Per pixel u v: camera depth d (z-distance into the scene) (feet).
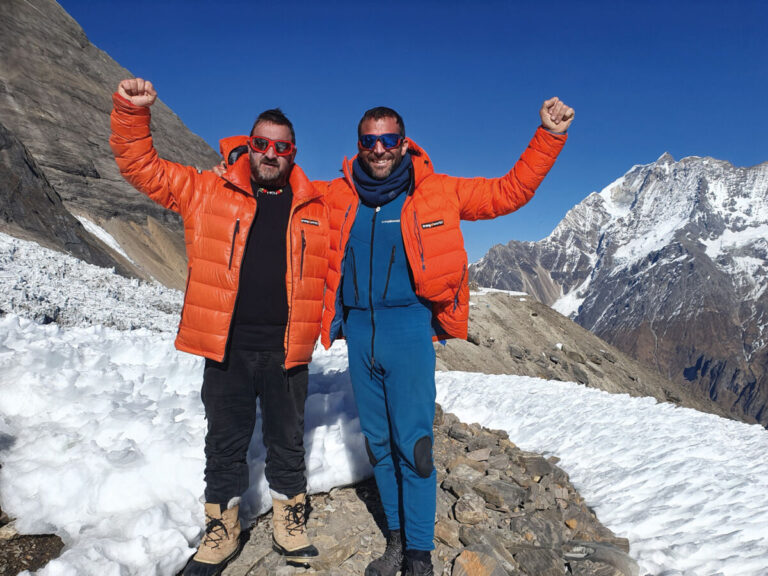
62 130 131.03
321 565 8.36
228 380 7.88
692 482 13.16
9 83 128.67
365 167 8.32
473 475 12.17
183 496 8.81
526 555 9.19
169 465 9.05
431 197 8.24
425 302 8.51
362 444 11.44
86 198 123.13
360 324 8.52
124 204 131.13
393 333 8.23
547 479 12.67
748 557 9.64
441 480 12.18
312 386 14.60
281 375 8.05
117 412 10.21
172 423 10.53
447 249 8.15
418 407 8.22
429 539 8.25
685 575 9.14
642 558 9.77
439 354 89.40
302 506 8.54
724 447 16.75
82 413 10.19
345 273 8.61
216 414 7.88
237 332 7.85
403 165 8.15
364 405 8.76
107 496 8.43
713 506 11.67
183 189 7.79
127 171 7.63
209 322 7.66
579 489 13.20
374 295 8.27
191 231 7.84
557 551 9.78
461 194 8.61
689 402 148.97
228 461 8.00
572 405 21.29
